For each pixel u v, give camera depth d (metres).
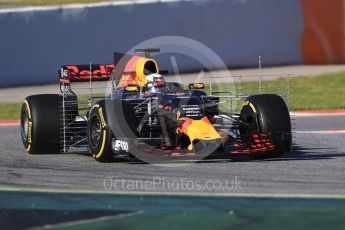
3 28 71.25
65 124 36.16
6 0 79.38
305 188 25.86
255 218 20.91
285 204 22.78
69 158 34.97
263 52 79.69
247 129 33.50
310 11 79.62
